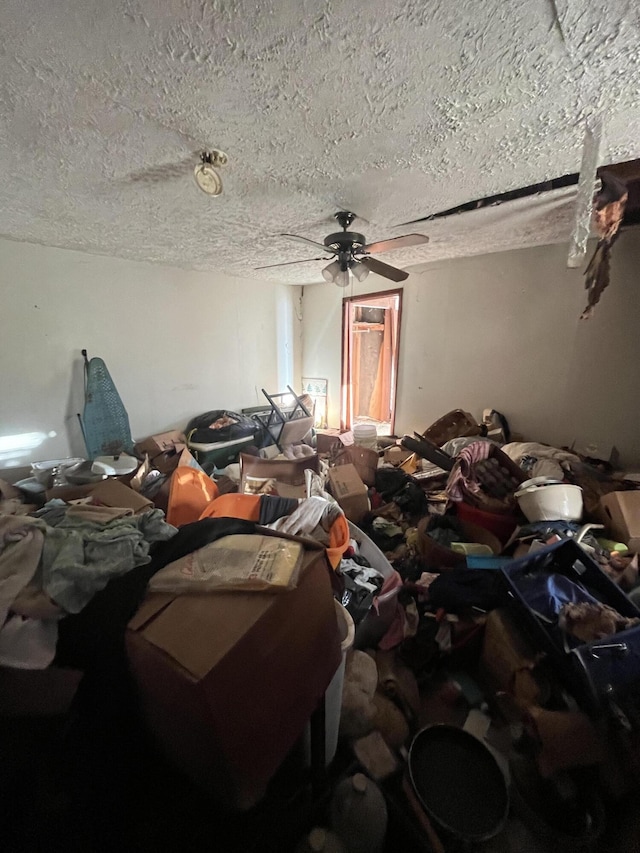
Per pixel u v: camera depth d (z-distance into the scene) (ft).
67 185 4.78
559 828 3.00
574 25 2.33
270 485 7.03
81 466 7.29
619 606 3.99
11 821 2.22
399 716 3.90
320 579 3.11
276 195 5.16
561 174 4.58
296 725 2.67
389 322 15.30
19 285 7.77
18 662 2.69
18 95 2.98
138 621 2.56
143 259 9.27
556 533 5.16
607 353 7.32
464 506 6.50
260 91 2.97
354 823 2.82
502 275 8.73
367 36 2.42
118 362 9.52
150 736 2.70
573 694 3.42
